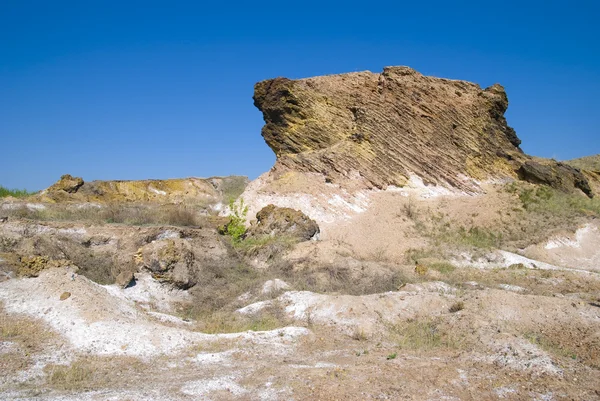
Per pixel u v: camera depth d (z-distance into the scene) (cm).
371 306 1225
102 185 3484
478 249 2181
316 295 1310
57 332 976
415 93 3055
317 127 3138
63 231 1778
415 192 2762
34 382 781
